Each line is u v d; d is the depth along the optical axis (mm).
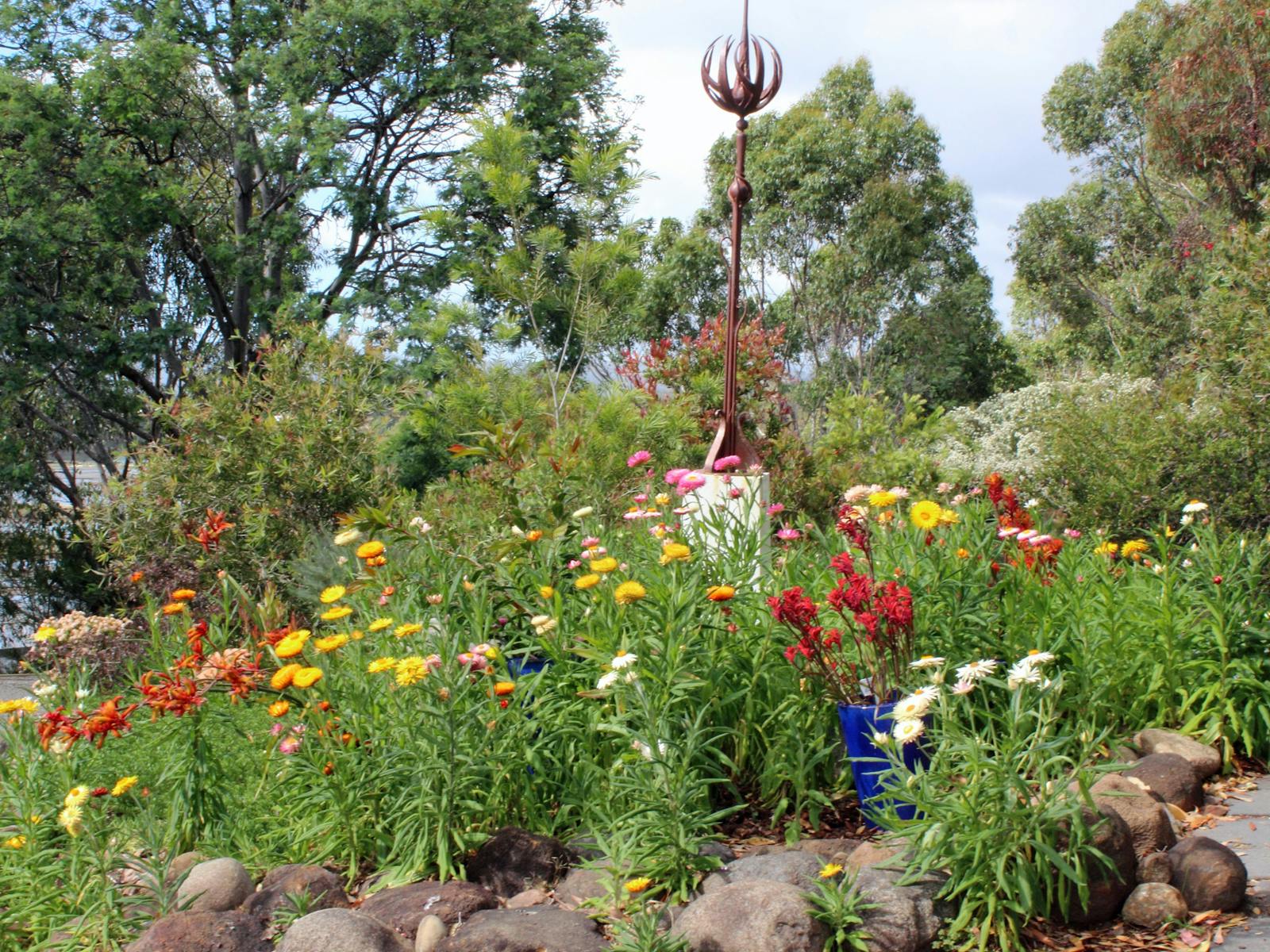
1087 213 34281
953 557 4188
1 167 17141
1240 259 9016
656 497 5293
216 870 3367
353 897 3371
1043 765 2971
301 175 18703
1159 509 8078
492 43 19125
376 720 3689
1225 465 7922
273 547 8750
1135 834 3258
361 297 17922
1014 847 2875
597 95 20953
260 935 3041
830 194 31953
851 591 3559
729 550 4262
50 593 19250
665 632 3561
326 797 3578
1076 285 34969
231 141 19344
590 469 7023
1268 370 7918
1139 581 4699
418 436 15344
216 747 4578
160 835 3471
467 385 8758
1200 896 3031
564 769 3748
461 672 3506
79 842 3443
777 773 3699
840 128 32500
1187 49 18391
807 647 3557
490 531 4922
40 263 17547
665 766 3176
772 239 32906
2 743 4199
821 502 9453
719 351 10969
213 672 3898
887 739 3223
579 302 9938
